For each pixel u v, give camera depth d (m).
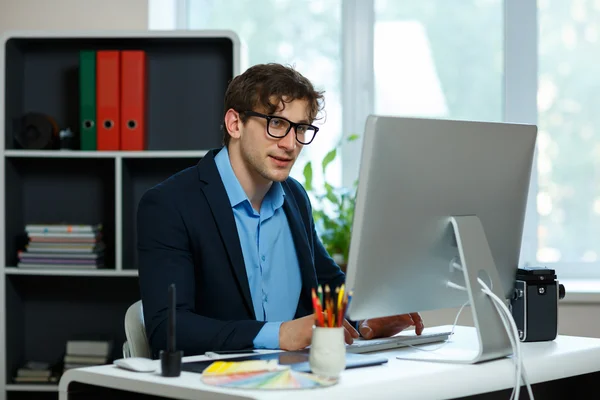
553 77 4.19
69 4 3.89
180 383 1.43
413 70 4.23
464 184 1.78
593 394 1.94
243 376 1.45
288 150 2.02
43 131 3.54
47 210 3.71
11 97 3.55
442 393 1.54
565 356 1.81
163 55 3.69
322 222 3.93
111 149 3.48
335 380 1.44
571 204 4.18
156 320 1.90
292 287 2.25
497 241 1.89
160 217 2.02
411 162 1.67
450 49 4.22
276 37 4.27
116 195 3.45
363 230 1.63
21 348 3.65
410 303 1.77
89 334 3.67
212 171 2.12
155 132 3.69
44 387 3.47
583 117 4.18
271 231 2.22
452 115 4.22
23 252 3.48
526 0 4.15
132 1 3.89
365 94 4.21
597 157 4.18
